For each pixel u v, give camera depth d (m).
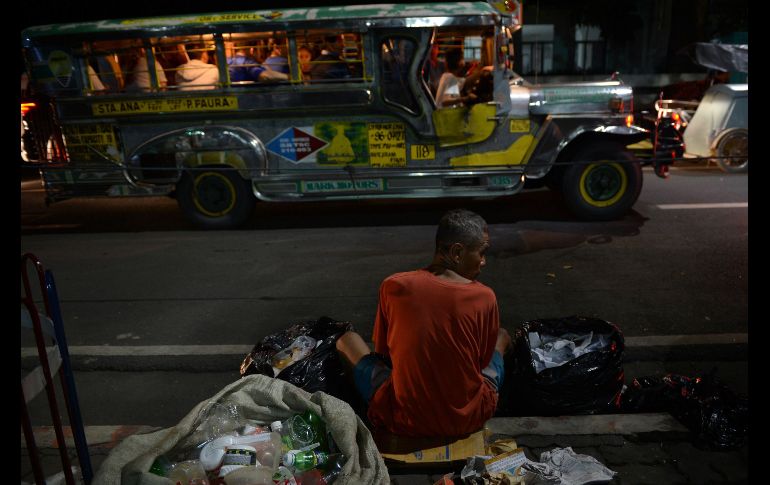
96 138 6.40
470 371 2.35
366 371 2.67
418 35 5.80
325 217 7.17
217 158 6.34
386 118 6.12
